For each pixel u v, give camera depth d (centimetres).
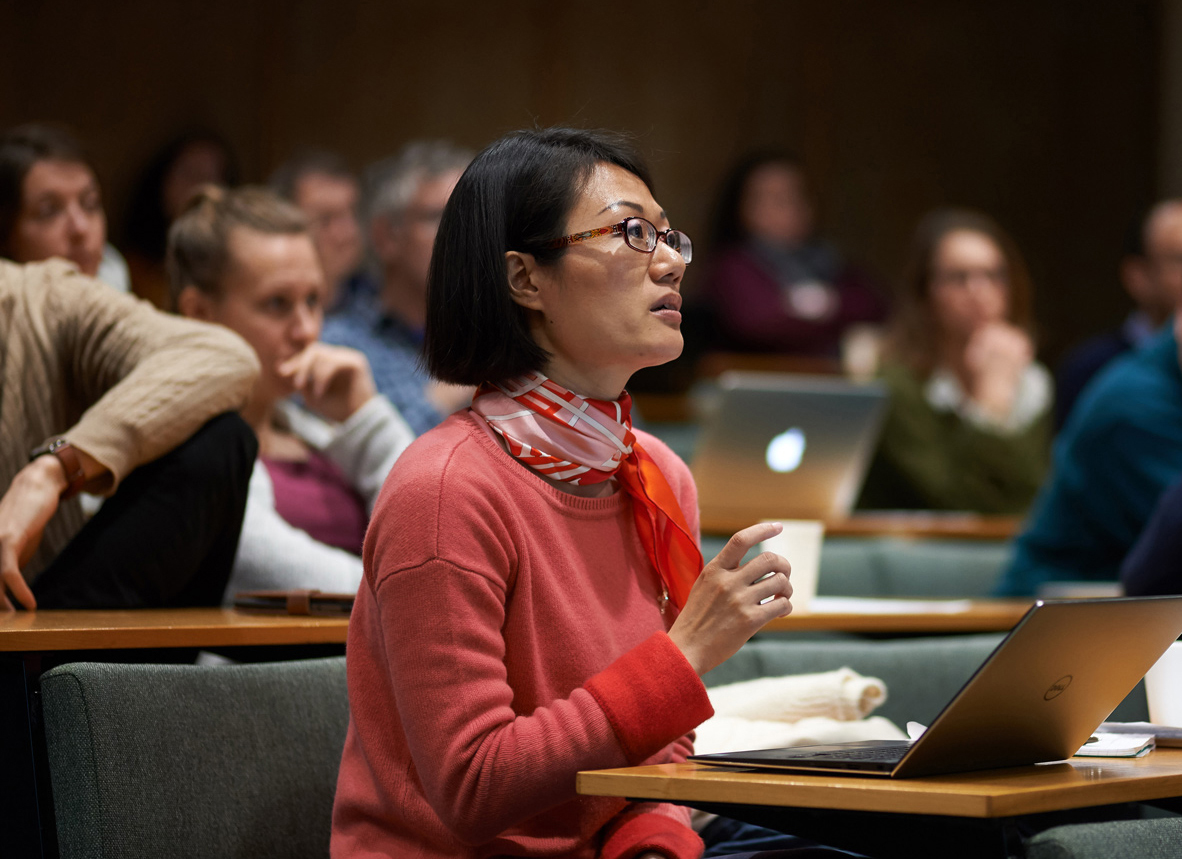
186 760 221
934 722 165
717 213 862
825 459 480
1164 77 1129
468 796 187
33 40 915
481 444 209
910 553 515
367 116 1005
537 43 1048
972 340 686
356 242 656
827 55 1118
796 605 346
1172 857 173
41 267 312
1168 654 253
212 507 289
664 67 1080
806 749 195
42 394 297
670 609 224
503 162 216
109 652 250
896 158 1130
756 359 781
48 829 217
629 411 222
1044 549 514
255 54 973
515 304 214
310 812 236
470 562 194
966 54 1144
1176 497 375
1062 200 1148
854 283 859
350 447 387
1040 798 159
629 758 189
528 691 202
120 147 930
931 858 174
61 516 301
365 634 210
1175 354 503
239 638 239
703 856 237
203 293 371
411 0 1016
